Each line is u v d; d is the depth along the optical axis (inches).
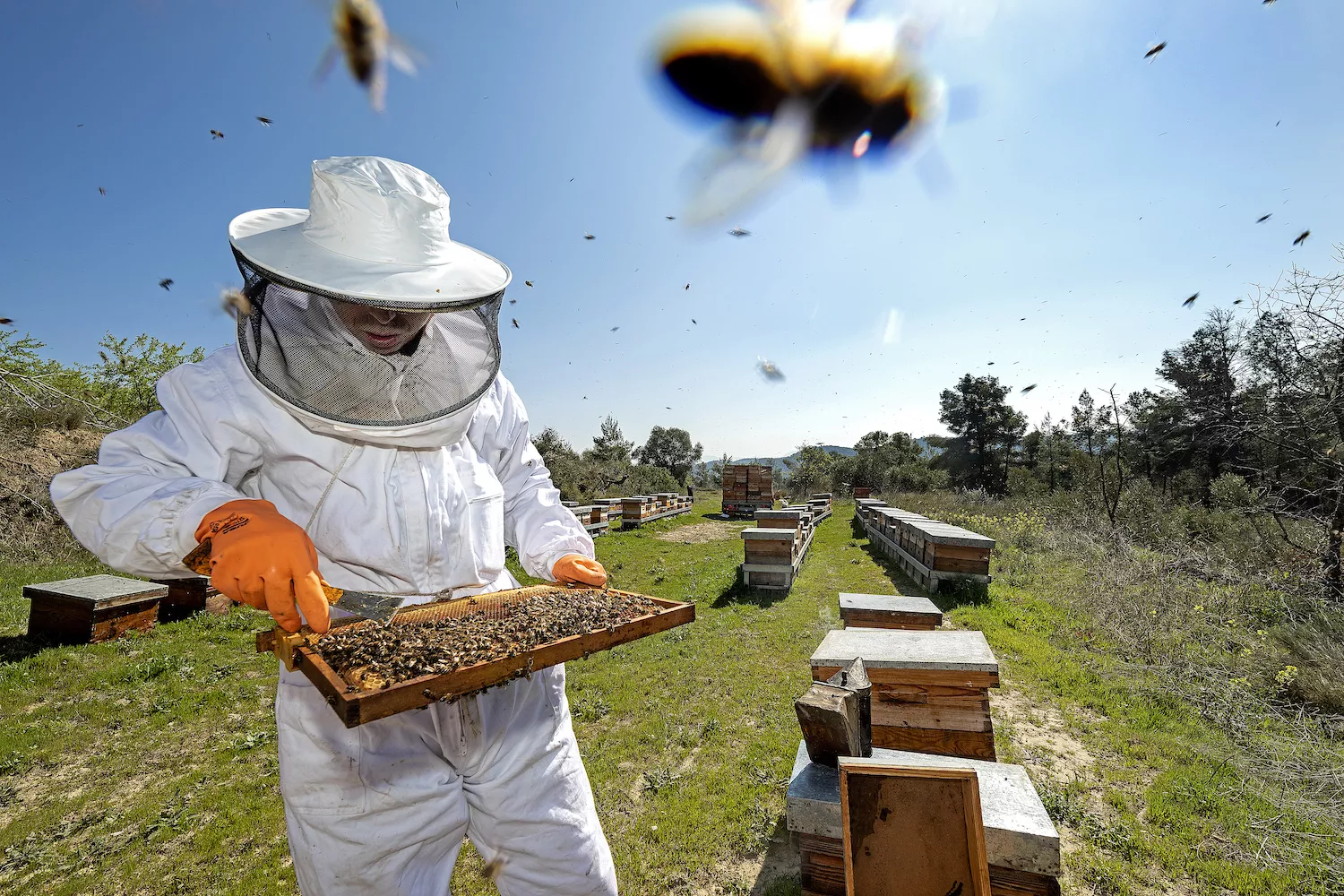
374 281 64.9
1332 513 315.0
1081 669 234.1
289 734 71.8
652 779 163.9
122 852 141.8
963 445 1587.1
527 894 85.3
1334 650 205.2
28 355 524.4
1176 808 145.9
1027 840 88.7
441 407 76.1
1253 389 386.0
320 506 74.9
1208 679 209.0
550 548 95.6
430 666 56.8
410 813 74.4
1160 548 426.0
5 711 210.4
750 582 381.7
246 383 72.7
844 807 72.7
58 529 471.8
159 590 291.3
